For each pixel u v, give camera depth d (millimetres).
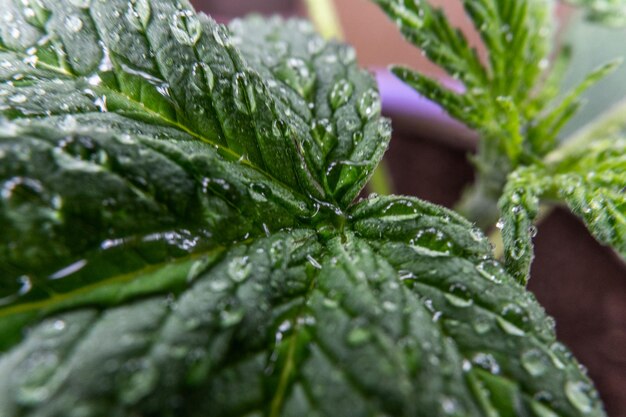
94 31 89
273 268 80
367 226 90
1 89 82
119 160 73
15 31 89
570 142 139
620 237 94
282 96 101
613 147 113
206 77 89
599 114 163
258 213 85
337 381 68
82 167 69
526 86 121
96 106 85
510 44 116
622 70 161
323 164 96
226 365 68
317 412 65
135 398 61
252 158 90
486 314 78
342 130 99
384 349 70
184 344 67
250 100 91
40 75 86
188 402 64
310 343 72
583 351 145
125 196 71
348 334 72
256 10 226
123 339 65
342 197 94
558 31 174
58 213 66
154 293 70
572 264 164
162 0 90
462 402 69
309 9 169
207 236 77
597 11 133
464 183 181
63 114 82
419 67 210
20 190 65
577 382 74
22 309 65
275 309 75
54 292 66
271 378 68
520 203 101
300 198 91
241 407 65
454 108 111
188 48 89
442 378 70
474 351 74
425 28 110
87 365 62
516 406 71
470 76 114
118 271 69
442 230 87
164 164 76
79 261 67
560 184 105
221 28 93
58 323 65
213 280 74
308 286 80
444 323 76
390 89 189
